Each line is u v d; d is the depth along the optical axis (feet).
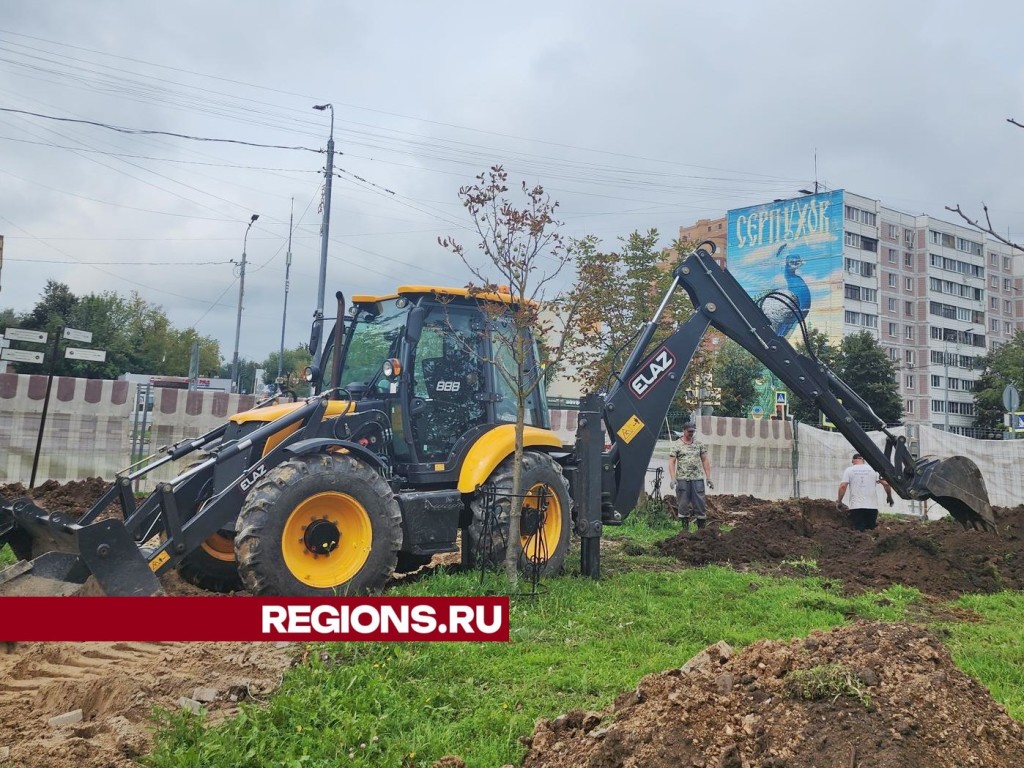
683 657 17.94
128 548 18.83
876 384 145.38
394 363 24.32
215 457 23.43
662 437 56.49
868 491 38.45
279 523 20.61
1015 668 17.75
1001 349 196.85
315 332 28.43
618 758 11.39
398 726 13.74
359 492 21.81
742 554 31.48
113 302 154.20
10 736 12.92
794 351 29.66
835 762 10.66
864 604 24.02
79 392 41.39
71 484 37.88
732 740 11.29
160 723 13.41
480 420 26.53
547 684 16.24
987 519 29.68
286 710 13.74
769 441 58.85
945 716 11.29
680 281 29.96
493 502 24.97
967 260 248.93
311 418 23.53
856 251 214.07
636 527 40.42
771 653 13.52
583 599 22.99
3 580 17.90
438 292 25.82
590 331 25.99
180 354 179.42
